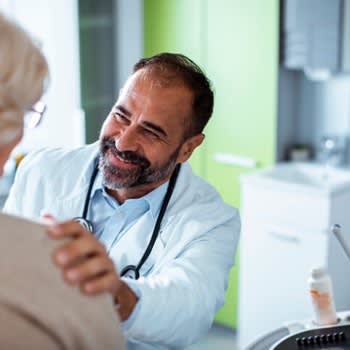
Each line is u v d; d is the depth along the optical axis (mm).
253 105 3576
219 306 1414
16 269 778
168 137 1445
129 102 1431
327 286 1564
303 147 3717
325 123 3740
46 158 1657
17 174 1672
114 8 3922
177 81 1446
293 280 3254
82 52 3828
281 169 3541
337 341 1466
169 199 1526
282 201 3229
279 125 3602
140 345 1400
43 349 756
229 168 3697
